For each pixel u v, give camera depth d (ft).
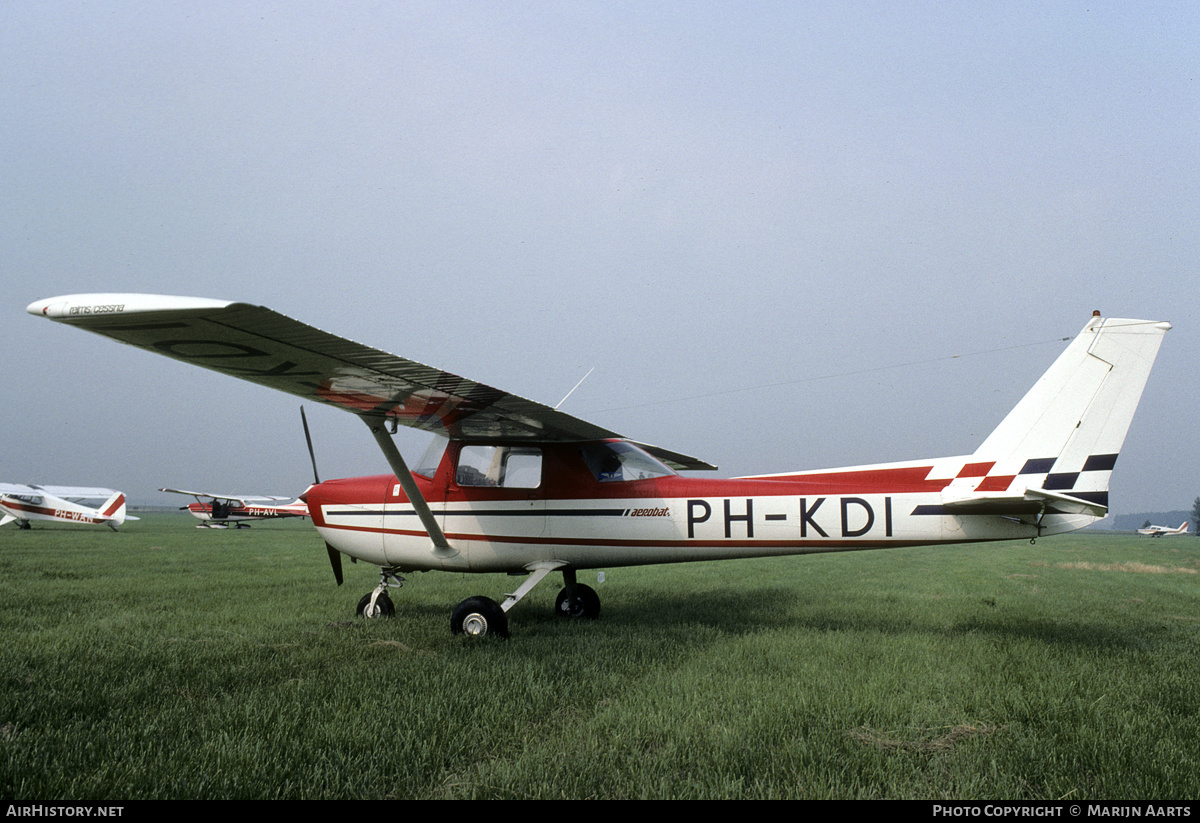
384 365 15.19
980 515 18.54
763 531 19.60
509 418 19.45
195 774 8.21
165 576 34.40
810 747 9.36
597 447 21.11
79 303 12.28
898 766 8.86
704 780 8.35
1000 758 9.26
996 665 14.47
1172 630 20.33
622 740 9.59
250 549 59.67
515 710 11.00
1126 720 10.69
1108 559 67.97
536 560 20.98
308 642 16.53
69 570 36.42
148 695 11.67
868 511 19.04
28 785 7.76
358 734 9.55
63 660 14.12
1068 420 18.17
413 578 36.01
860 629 19.71
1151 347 17.87
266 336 13.32
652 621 21.36
